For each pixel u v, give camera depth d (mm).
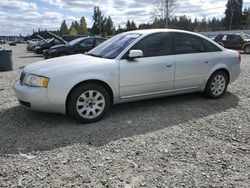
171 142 4277
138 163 3652
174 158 3787
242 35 25734
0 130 4754
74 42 15195
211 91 6469
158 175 3377
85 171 3463
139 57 5418
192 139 4391
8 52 12734
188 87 6125
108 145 4164
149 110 5746
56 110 4863
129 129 4770
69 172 3441
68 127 4855
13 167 3564
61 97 4766
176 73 5828
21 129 4789
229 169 3514
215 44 6543
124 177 3332
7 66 12781
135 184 3195
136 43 5465
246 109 5859
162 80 5684
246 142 4293
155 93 5707
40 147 4105
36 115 5457
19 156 3852
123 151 3979
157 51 5660
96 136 4480
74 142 4262
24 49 41875
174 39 5895
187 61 5934
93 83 5016
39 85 4730
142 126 4906
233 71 6742
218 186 3164
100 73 5004
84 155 3863
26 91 4785
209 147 4113
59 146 4133
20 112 5656
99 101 5102
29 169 3516
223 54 6551
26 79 4973
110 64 5121
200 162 3680
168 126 4918
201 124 5023
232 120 5219
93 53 5902
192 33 6199
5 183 3221
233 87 7766
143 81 5461
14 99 6664
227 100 6496
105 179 3293
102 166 3574
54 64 5109
